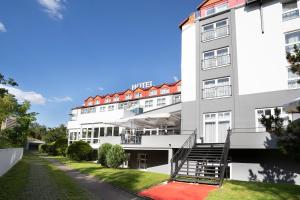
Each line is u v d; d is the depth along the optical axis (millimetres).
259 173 17250
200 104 21562
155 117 23312
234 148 17016
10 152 18859
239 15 21391
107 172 19391
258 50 19734
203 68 22281
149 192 12336
